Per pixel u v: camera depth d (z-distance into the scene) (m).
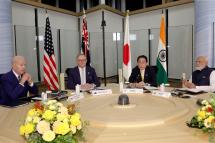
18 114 1.96
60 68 7.39
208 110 1.40
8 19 4.51
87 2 8.12
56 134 1.17
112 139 1.37
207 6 4.55
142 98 2.50
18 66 2.78
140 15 7.79
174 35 6.93
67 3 7.82
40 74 6.73
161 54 4.66
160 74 4.60
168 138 1.36
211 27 4.57
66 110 1.28
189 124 1.56
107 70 8.12
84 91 2.95
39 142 1.17
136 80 3.76
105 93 2.76
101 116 1.79
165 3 7.01
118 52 8.41
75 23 8.08
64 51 7.57
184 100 2.33
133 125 1.57
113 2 8.28
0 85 2.73
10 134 1.48
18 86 2.70
